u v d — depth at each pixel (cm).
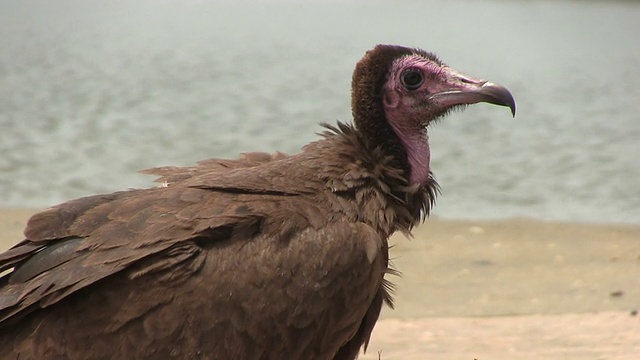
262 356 725
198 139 2534
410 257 1512
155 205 754
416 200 838
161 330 711
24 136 2511
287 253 736
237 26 5975
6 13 6262
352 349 788
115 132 2608
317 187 782
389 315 1238
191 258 724
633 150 2525
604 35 5759
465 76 844
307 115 2972
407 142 845
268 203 756
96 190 1961
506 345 1103
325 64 4384
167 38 5222
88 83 3553
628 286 1361
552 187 2086
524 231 1705
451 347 1098
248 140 2545
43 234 743
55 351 705
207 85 3603
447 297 1316
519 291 1345
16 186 1961
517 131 2761
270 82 3722
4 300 714
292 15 6838
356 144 819
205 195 762
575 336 1134
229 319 718
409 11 7275
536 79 3972
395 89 838
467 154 2431
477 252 1555
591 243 1623
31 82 3550
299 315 729
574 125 2902
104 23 5872
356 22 6406
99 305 713
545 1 7919
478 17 6856
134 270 718
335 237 748
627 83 3922
